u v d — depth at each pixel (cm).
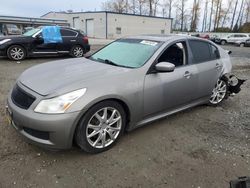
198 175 289
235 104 546
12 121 308
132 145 343
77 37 1196
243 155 336
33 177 271
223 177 288
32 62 1027
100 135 313
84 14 4528
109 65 367
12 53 1034
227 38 3291
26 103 291
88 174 280
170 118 441
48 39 1106
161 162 310
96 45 2289
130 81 330
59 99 279
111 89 307
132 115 338
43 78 320
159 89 362
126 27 4425
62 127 275
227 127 421
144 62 360
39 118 272
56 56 1231
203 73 443
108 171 287
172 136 376
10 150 315
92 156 312
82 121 289
